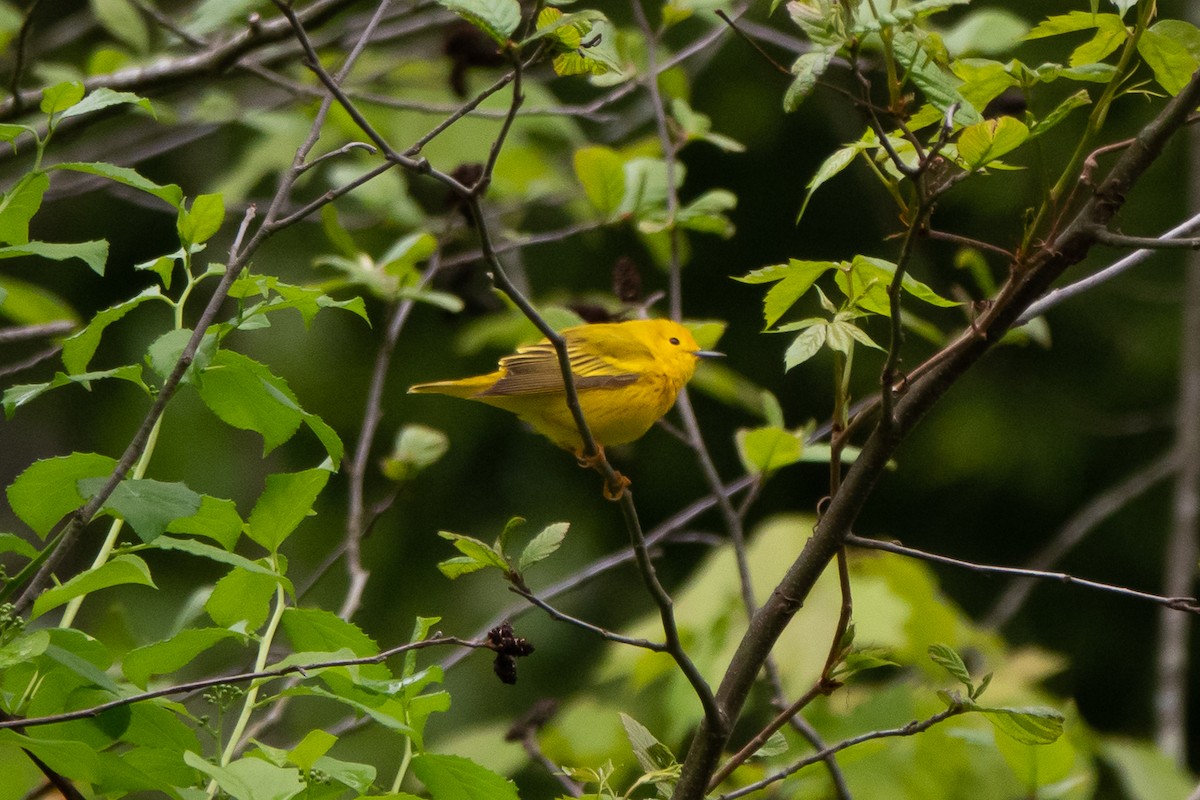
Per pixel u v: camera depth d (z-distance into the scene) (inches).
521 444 725.9
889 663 219.1
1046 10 672.4
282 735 523.2
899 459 767.7
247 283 222.7
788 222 759.1
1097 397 753.0
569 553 710.5
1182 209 727.1
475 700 634.2
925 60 198.8
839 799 289.4
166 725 211.3
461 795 217.3
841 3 193.3
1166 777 365.4
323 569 348.8
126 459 196.1
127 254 730.8
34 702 210.8
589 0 628.7
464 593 677.3
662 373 421.7
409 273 388.2
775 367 746.8
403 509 700.7
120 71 401.7
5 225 217.9
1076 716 344.8
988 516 772.6
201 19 354.3
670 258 393.4
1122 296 743.1
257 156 484.1
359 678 200.4
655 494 750.5
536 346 421.7
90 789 242.1
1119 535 754.8
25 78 490.3
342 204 628.7
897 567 360.5
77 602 229.9
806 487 761.6
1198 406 558.3
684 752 455.5
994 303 220.5
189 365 209.3
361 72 500.7
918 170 188.7
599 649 668.1
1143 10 212.2
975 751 337.7
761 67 725.9
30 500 217.5
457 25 413.4
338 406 694.5
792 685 351.6
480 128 479.5
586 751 376.5
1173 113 212.5
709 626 369.1
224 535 230.8
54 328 328.5
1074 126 692.7
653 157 446.6
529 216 725.9
